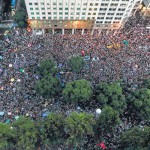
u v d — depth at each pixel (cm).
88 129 9794
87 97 11225
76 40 13750
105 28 14138
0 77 12000
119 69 12675
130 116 11438
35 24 13562
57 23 13600
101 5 12700
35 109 11169
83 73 12512
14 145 9812
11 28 14212
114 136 10681
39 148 10206
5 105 11156
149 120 11231
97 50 13325
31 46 13250
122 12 13175
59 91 11712
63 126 10062
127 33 14238
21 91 11625
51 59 12238
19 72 12238
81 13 13125
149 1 14725
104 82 11775
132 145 9812
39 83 11300
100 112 11006
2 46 13150
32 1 12250
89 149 10381
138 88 12156
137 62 12975
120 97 11212
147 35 14138
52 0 12288
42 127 9925
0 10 15038
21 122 10081
